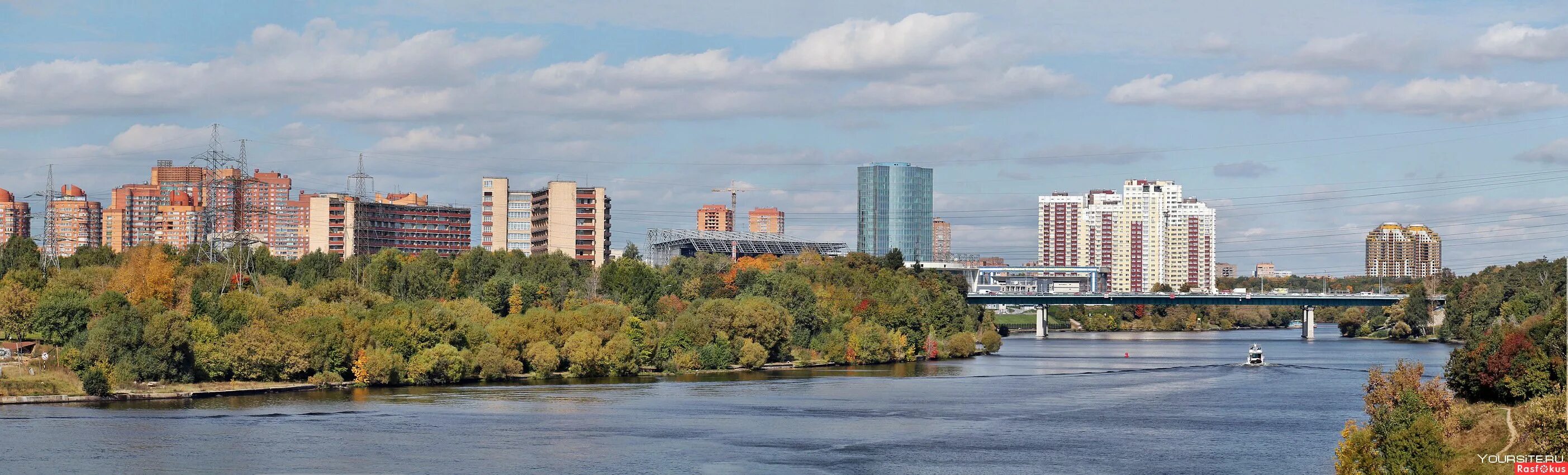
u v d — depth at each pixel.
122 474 184.12
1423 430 152.50
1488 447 173.62
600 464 197.00
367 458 199.62
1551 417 165.25
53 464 190.38
